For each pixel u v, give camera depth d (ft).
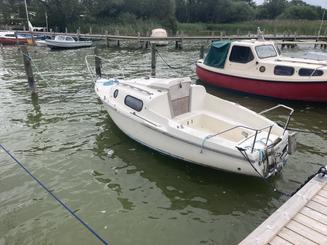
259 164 20.16
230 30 199.11
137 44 123.24
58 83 52.44
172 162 25.68
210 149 21.77
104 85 34.53
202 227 18.90
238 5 247.91
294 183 22.98
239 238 18.06
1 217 19.58
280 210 16.19
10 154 27.17
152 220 19.48
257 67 41.81
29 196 21.59
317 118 36.29
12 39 112.78
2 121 34.83
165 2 204.13
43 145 28.99
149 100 25.09
